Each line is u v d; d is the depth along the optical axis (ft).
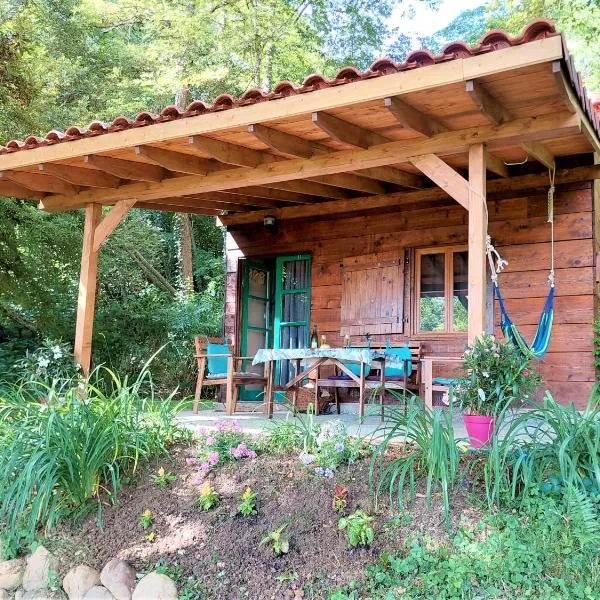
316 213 24.13
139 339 35.42
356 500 10.84
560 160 19.44
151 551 10.88
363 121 14.34
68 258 30.27
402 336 22.29
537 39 11.11
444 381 17.98
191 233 49.21
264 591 9.77
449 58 11.89
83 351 18.79
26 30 30.71
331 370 23.31
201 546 10.76
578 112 13.37
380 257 23.12
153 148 16.06
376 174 19.12
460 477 10.54
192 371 35.81
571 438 10.03
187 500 11.78
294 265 25.85
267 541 10.47
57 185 19.48
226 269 27.12
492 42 11.50
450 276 21.76
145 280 45.16
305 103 13.47
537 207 20.11
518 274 20.13
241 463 12.57
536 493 9.82
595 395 12.13
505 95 12.77
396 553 9.80
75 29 39.37
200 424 15.76
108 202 19.93
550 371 19.30
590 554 9.04
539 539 9.34
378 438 12.71
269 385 19.12
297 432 13.43
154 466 12.87
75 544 11.35
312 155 16.33
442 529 9.89
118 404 13.30
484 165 14.42
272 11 43.29
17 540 11.68
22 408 13.17
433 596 9.10
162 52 41.45
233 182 17.53
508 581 9.05
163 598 9.95
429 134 14.17
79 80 40.16
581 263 19.30
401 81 12.41
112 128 15.72
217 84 45.50
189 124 14.85
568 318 19.27
